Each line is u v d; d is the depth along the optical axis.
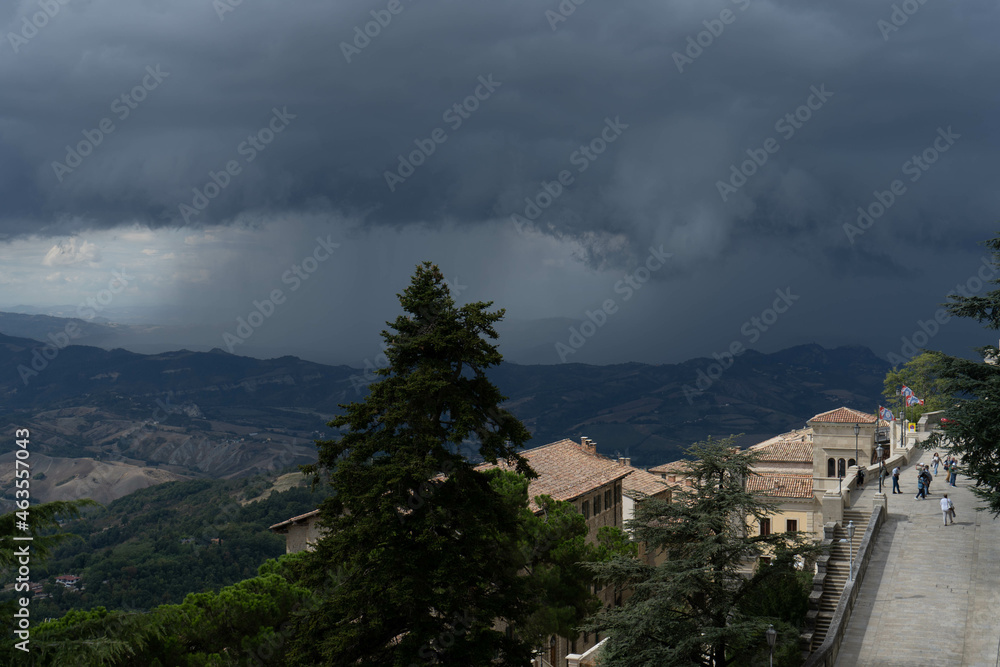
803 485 79.19
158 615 21.44
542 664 43.72
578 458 63.75
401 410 27.12
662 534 29.95
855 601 38.75
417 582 26.16
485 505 27.95
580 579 36.28
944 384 36.94
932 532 48.28
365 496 26.17
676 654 27.28
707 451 30.62
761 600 32.56
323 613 26.81
